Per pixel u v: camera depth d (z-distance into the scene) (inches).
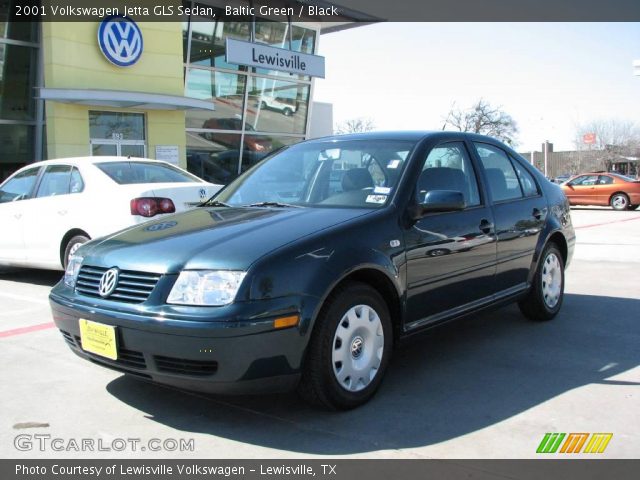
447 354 190.7
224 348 125.0
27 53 631.8
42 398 156.1
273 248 135.6
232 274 129.3
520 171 221.1
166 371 131.9
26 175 316.8
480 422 139.5
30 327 226.1
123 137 633.0
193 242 142.3
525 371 174.1
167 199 268.4
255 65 708.7
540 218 217.9
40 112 639.8
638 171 2741.1
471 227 181.3
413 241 160.4
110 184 278.1
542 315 225.3
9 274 352.2
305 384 139.4
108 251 149.4
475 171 195.0
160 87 650.2
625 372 172.4
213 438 133.2
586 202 940.6
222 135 772.0
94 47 599.2
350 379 144.9
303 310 132.4
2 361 185.2
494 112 1680.6
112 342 135.5
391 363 182.7
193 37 724.7
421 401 152.2
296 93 861.8
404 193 163.9
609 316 237.1
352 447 128.0
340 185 174.4
